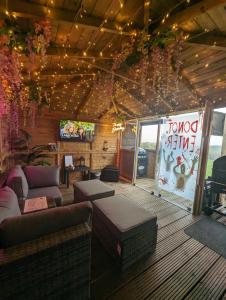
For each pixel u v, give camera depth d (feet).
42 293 3.76
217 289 5.36
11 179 7.18
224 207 10.84
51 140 15.69
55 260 3.85
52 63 8.52
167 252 6.94
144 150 20.13
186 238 8.00
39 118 14.89
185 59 7.67
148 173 20.34
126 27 5.84
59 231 4.17
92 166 18.34
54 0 4.86
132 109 16.10
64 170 16.39
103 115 17.58
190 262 6.44
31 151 14.17
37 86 10.30
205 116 10.46
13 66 6.39
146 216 6.61
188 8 4.79
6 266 3.24
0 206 4.50
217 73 8.14
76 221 4.42
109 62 8.57
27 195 8.49
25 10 4.83
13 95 9.89
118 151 19.49
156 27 5.74
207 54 7.16
